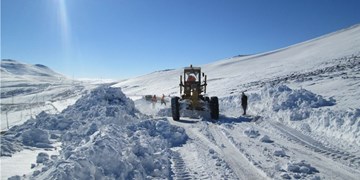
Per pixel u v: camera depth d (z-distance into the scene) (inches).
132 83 4200.3
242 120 615.2
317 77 1147.3
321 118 485.4
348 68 1228.5
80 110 618.8
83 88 4849.9
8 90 5546.3
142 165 284.7
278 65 2197.3
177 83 2810.0
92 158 246.8
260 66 2593.5
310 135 453.1
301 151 359.3
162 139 396.2
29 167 270.1
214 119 633.0
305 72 1466.5
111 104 666.2
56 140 391.9
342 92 722.8
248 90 1273.4
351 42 2190.0
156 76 4377.5
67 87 5472.4
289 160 320.2
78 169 218.8
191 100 660.1
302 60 2085.4
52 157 282.7
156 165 288.2
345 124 430.9
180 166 302.5
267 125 539.8
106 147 257.3
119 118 520.7
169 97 1588.3
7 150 323.6
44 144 363.6
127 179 246.2
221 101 1015.0
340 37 2893.7
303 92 677.9
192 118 659.4
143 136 377.4
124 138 346.6
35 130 382.6
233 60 3954.2
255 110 755.4
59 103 2044.8
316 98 647.1
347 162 314.8
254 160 320.8
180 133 426.6
